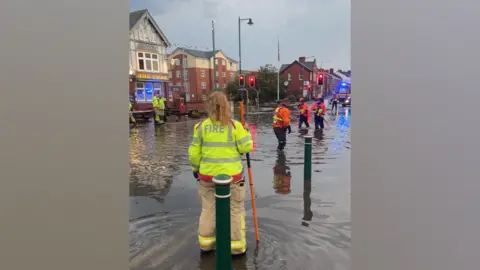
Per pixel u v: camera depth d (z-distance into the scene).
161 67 36.16
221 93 3.72
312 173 7.55
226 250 3.17
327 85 87.69
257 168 8.19
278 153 10.32
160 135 16.03
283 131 10.81
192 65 54.34
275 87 51.53
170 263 3.66
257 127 19.33
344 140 13.05
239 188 3.70
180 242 4.15
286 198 5.77
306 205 5.41
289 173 7.61
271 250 3.88
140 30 34.00
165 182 7.12
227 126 3.69
